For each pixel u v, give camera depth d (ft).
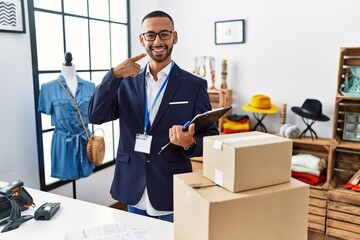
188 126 4.21
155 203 5.19
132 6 11.09
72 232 4.06
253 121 10.85
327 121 9.59
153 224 4.28
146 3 11.75
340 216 8.78
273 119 10.51
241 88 10.99
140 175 5.31
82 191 9.55
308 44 9.69
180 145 4.48
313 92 9.82
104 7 10.05
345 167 9.72
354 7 8.92
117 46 10.77
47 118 8.32
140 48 11.74
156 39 4.92
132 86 5.44
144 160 5.24
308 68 9.79
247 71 10.79
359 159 9.46
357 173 9.14
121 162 5.50
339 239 8.82
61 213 4.63
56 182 8.67
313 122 9.72
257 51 10.52
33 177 7.99
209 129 5.12
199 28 11.46
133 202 5.34
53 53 8.40
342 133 9.58
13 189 4.59
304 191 3.02
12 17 7.04
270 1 10.07
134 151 5.35
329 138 9.66
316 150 9.97
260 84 10.63
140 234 4.00
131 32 11.19
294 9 9.75
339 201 8.74
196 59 11.43
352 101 9.29
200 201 2.76
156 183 5.22
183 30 11.80
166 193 5.22
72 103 7.41
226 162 2.91
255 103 10.05
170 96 5.21
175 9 11.87
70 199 5.15
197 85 5.37
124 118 5.44
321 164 9.33
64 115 7.33
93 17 9.64
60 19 8.52
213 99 11.43
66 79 7.52
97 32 9.87
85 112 7.66
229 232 2.72
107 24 10.23
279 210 2.93
